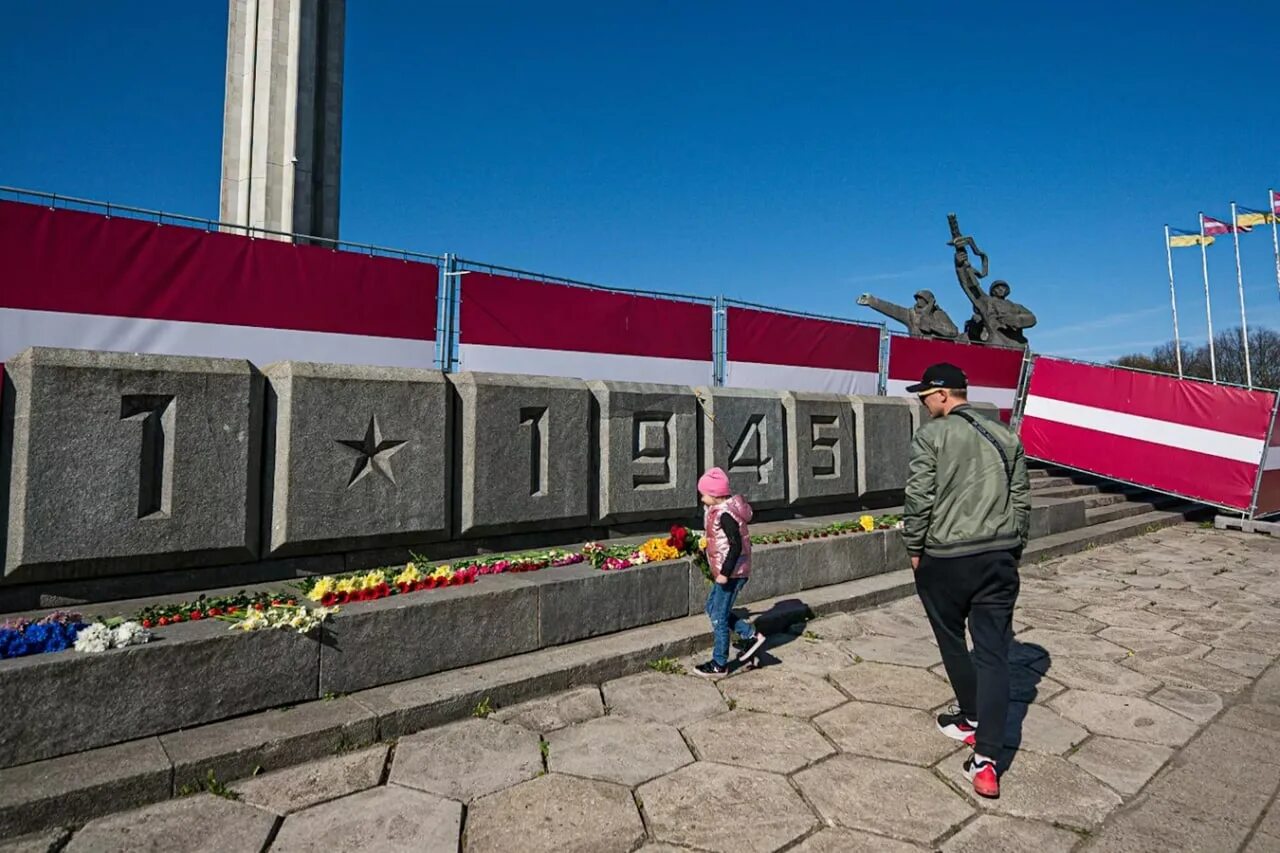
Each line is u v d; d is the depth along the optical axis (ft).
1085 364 43.83
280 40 48.01
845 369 35.42
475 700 13.50
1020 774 11.84
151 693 11.19
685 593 18.63
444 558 18.79
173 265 19.85
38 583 13.42
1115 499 43.09
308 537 16.20
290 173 47.70
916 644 18.21
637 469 22.85
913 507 11.98
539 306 25.98
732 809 10.55
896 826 10.23
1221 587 26.02
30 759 10.25
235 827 9.77
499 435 19.62
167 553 14.47
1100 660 17.70
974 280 57.88
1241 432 39.11
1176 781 11.77
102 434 13.84
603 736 12.82
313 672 12.75
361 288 22.62
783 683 15.49
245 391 15.51
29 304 18.03
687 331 29.63
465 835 9.81
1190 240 90.22
